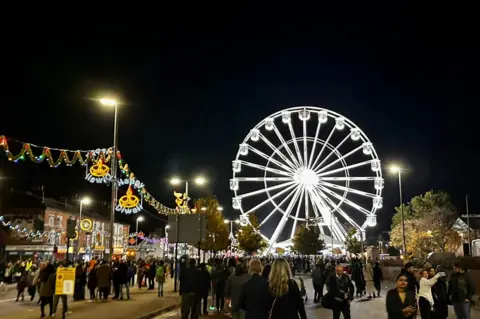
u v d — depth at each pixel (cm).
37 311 2264
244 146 6769
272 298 866
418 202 9081
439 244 8050
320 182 6525
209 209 6309
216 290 2269
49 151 2578
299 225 8544
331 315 2183
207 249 6309
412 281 1606
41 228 6544
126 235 9750
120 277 2836
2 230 6488
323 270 2794
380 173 6469
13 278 4834
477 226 8750
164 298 2914
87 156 2866
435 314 1342
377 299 2916
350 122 6644
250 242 8231
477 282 2725
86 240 7650
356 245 8556
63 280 1730
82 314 2108
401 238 8494
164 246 8262
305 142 6650
